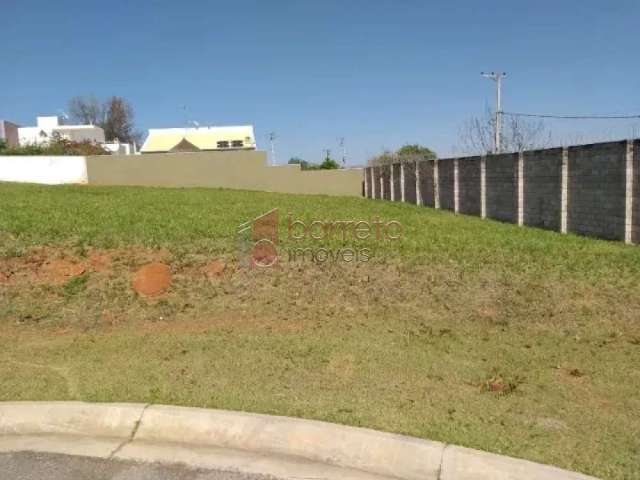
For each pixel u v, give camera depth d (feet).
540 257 25.93
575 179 38.96
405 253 26.12
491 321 17.74
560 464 9.25
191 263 23.13
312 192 104.12
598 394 12.26
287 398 11.88
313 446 10.23
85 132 174.40
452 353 14.94
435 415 11.07
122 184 94.12
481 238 32.27
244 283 21.24
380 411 11.23
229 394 12.09
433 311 18.70
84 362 14.29
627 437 10.24
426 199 70.03
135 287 20.49
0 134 147.64
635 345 15.56
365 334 16.52
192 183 98.78
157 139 168.96
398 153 114.93
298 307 19.12
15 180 89.61
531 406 11.59
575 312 18.30
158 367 13.84
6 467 9.81
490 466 9.23
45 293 19.86
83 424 11.12
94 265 22.38
